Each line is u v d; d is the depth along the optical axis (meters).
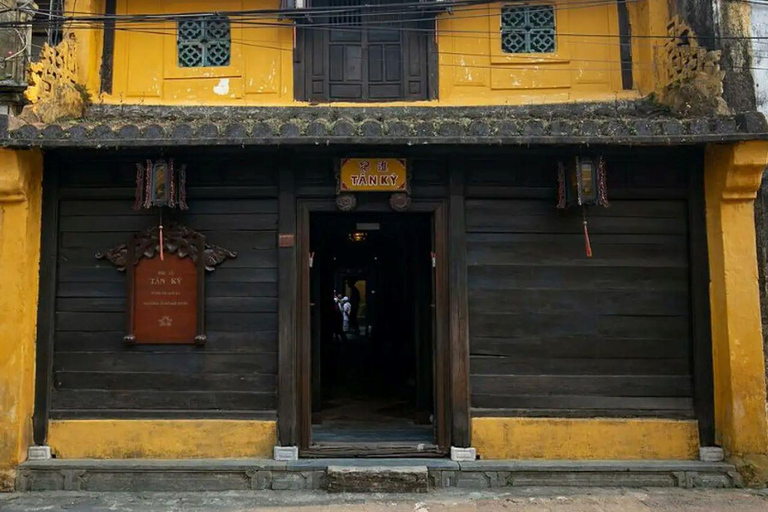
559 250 6.43
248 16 7.04
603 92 6.95
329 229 7.85
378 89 7.03
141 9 7.23
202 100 7.01
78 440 6.18
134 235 6.39
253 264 6.41
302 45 7.04
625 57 7.04
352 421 7.81
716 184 6.12
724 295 6.07
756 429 5.93
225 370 6.31
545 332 6.37
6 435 5.95
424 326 7.77
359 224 7.26
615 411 6.27
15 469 5.93
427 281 7.77
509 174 6.44
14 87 5.77
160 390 6.28
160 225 6.24
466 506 5.50
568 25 7.12
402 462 6.11
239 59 7.07
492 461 6.12
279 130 5.70
